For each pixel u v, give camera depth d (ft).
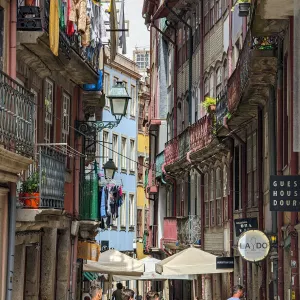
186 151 158.30
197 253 111.34
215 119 129.59
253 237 82.02
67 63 91.71
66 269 102.17
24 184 75.66
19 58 80.38
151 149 217.56
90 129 108.58
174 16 179.52
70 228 104.27
